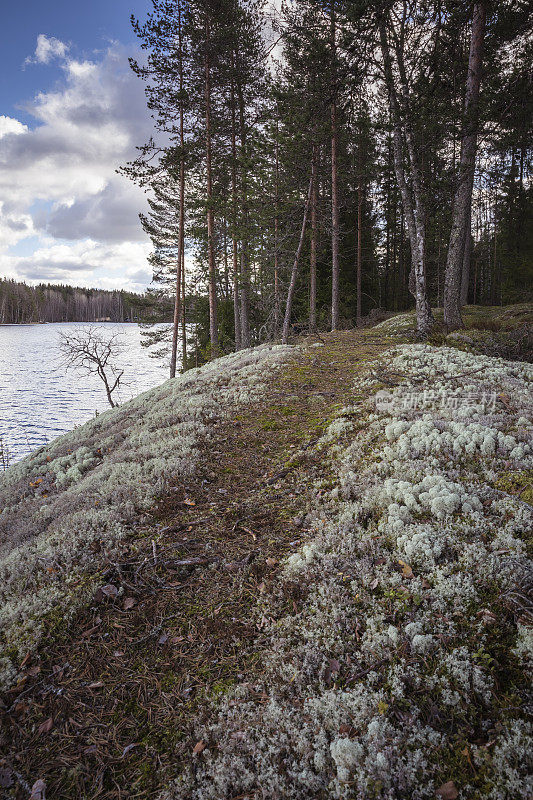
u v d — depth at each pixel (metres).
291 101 14.86
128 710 3.05
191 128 22.73
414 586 3.42
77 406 41.06
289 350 14.64
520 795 2.15
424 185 13.72
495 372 8.48
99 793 2.55
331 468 5.97
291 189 21.23
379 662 2.98
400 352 11.84
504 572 3.29
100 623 3.78
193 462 6.66
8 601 4.09
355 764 2.39
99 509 5.63
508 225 34.88
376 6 6.75
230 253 29.02
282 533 4.83
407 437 5.73
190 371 17.16
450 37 7.80
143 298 34.06
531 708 2.50
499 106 10.97
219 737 2.76
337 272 23.64
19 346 93.75
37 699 3.12
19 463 11.96
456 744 2.45
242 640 3.50
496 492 4.25
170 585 4.16
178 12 20.52
